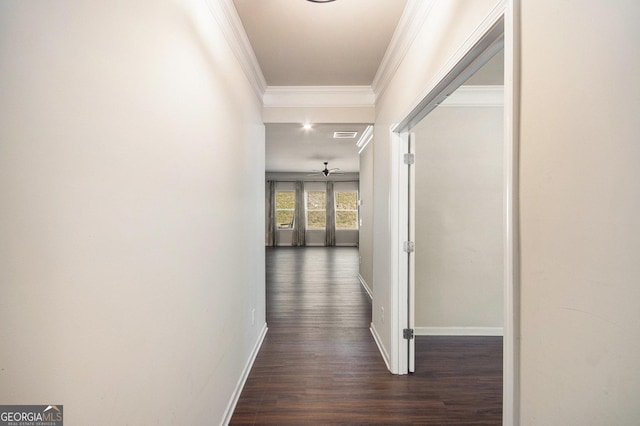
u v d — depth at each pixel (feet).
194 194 4.45
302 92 10.52
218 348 5.57
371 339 10.19
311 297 15.31
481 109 10.61
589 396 2.15
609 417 2.02
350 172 36.52
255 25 6.77
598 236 2.07
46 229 2.01
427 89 5.31
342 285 17.85
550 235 2.49
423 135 10.60
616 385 1.97
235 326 6.77
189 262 4.27
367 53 8.02
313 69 9.00
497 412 6.57
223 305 5.87
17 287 1.83
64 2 2.12
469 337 10.46
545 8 2.53
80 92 2.27
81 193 2.29
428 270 10.61
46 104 1.99
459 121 10.62
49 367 2.05
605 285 2.03
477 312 10.60
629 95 1.85
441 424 6.19
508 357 2.95
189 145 4.26
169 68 3.67
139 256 3.05
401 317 8.00
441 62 4.78
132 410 2.94
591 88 2.10
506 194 2.96
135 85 2.96
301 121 10.64
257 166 9.59
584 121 2.16
